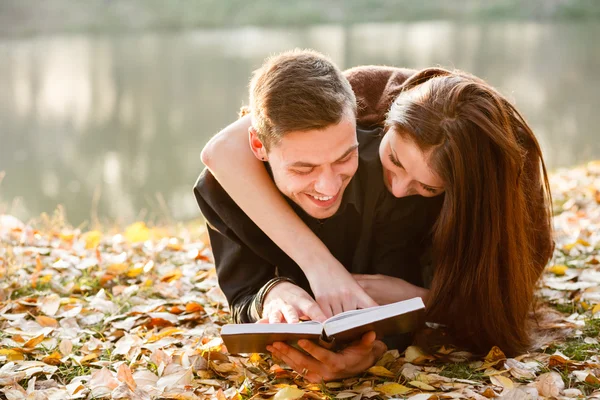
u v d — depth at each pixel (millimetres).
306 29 33094
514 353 2182
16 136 12797
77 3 36781
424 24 33062
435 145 1985
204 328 2504
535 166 2229
